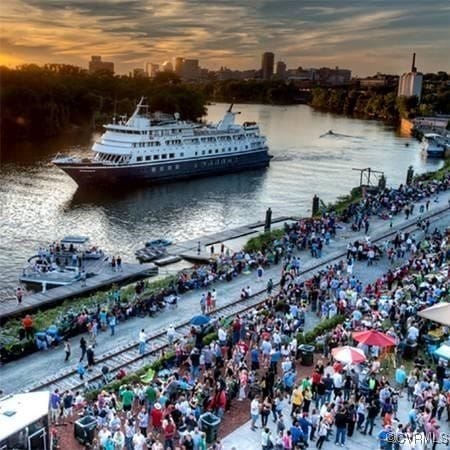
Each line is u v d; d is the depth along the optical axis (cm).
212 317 4666
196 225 9038
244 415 3112
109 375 3759
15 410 2408
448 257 5966
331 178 13238
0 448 2264
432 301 4425
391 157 16750
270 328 4056
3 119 17850
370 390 3077
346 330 3988
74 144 16788
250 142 13700
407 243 6550
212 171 12975
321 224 7488
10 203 9838
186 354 3766
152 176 11744
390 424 2766
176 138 12081
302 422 2761
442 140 17625
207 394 3097
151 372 3494
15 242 7806
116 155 11406
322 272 5500
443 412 3111
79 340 4322
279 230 7712
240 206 10369
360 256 6362
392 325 4166
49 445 2456
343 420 2800
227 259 6162
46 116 18438
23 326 4266
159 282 5475
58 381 3706
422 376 3303
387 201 8812
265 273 5931
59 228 8538
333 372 3253
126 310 4703
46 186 11181
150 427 2911
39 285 6031
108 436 2617
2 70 19125
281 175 13412
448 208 8812
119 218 9244
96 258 6738
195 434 2612
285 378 3256
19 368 3900
